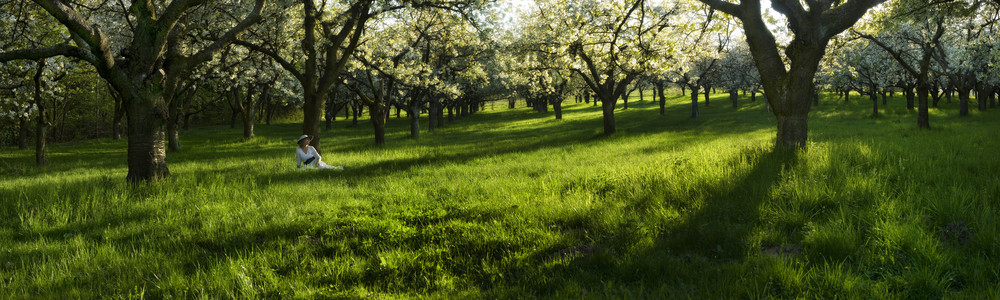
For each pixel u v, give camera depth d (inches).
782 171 297.1
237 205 295.3
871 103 2025.1
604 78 901.8
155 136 378.6
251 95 1302.9
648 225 212.7
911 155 366.0
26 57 336.5
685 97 3253.0
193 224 252.8
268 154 849.5
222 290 156.6
